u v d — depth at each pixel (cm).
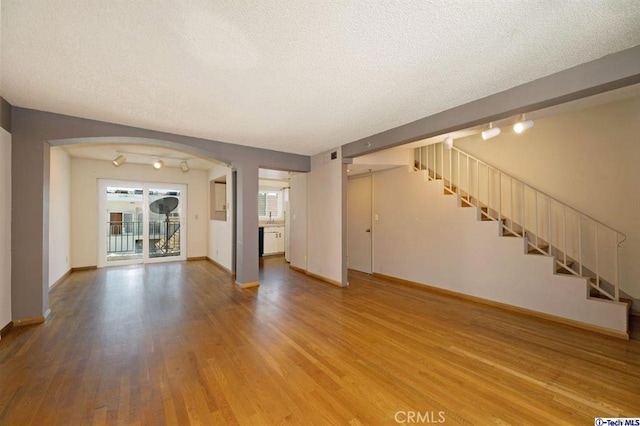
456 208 420
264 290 446
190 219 718
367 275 564
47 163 314
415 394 188
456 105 288
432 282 452
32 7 149
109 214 621
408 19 161
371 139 401
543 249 385
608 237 336
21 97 266
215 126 354
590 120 349
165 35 175
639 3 148
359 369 218
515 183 414
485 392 191
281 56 199
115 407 173
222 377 207
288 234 710
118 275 539
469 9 153
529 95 239
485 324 311
